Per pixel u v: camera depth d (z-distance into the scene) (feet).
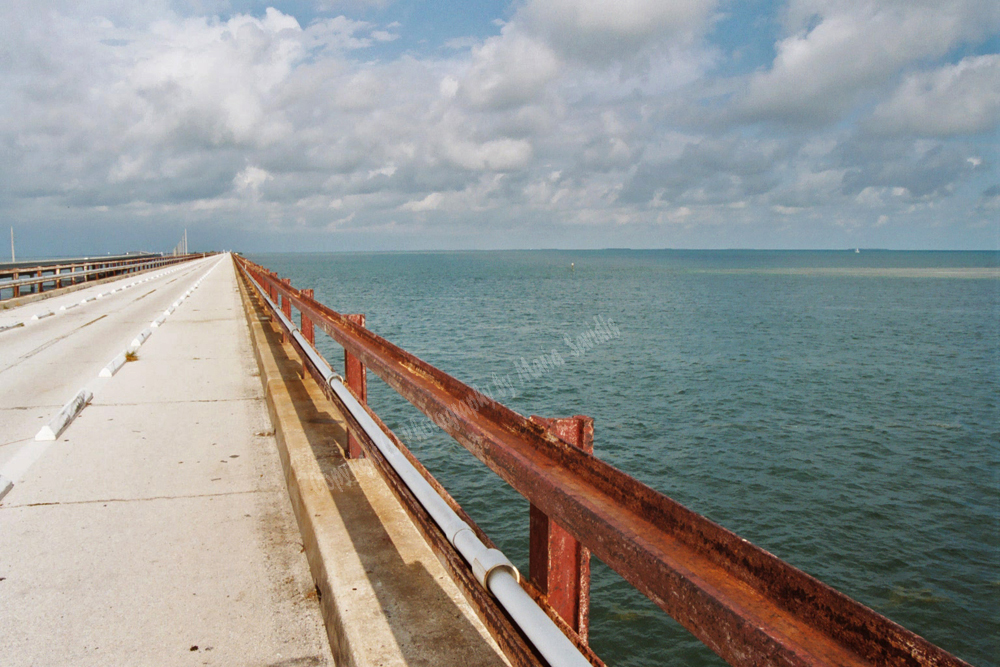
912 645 2.39
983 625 24.49
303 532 10.28
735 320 140.56
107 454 14.89
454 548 6.24
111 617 8.09
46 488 12.68
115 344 35.35
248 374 25.04
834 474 40.34
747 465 41.45
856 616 2.67
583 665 3.81
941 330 128.67
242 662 7.19
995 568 28.53
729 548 3.45
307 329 21.04
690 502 35.47
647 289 261.44
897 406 60.59
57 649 7.41
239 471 13.75
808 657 2.49
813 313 163.43
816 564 28.96
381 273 426.10
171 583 8.98
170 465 14.11
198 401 20.42
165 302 64.85
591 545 4.28
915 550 30.19
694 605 3.24
